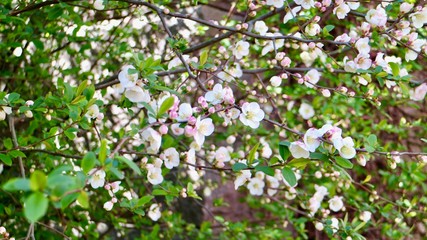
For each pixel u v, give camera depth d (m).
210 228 2.95
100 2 2.06
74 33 2.47
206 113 1.53
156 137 1.40
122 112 2.84
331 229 1.90
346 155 1.38
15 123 2.64
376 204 2.42
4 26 2.46
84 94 1.60
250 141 2.80
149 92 1.65
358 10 2.16
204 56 1.74
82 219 2.55
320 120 2.94
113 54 2.73
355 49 1.81
